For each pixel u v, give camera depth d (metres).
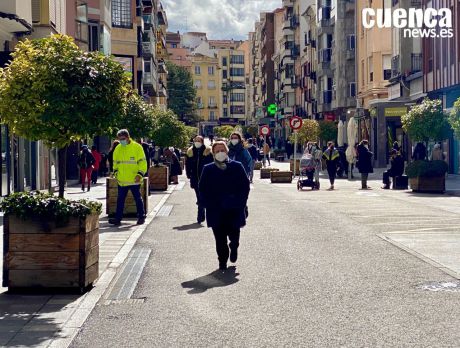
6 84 10.27
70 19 34.19
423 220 17.20
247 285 9.38
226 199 10.66
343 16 63.91
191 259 11.65
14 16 21.95
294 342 6.55
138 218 16.92
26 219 8.80
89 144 43.03
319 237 14.14
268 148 53.44
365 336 6.73
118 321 7.51
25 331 7.10
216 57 192.62
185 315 7.73
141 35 61.00
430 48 39.88
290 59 100.06
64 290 8.91
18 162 25.34
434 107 29.66
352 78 64.00
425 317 7.47
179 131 38.50
